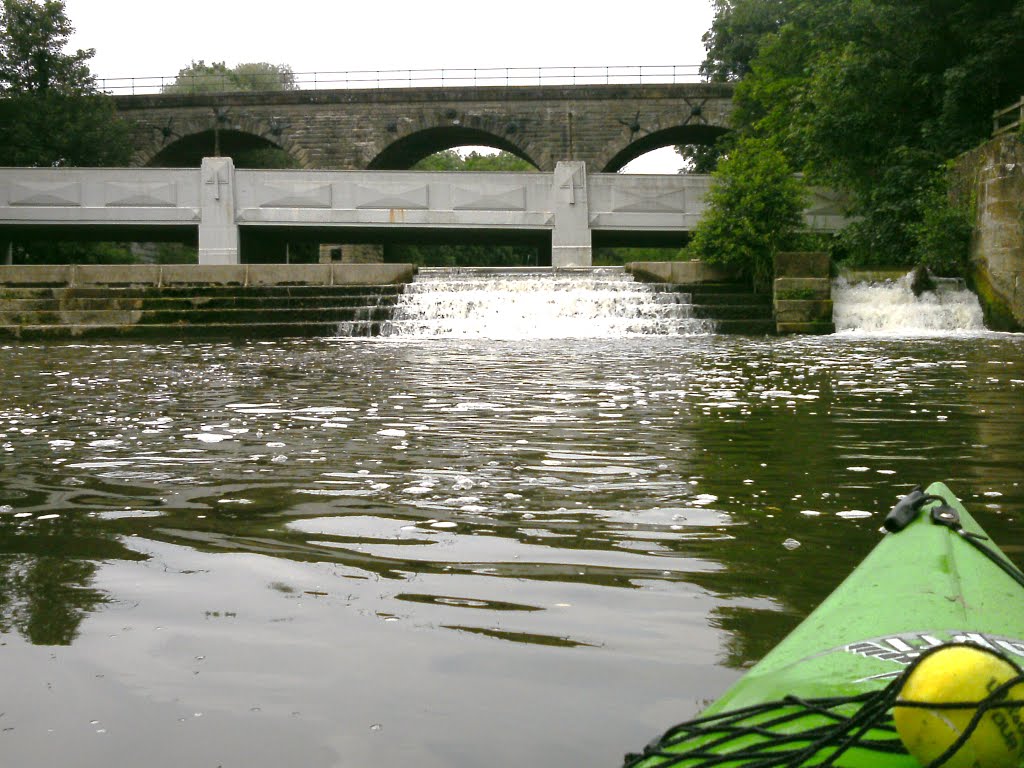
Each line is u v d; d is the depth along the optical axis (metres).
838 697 1.46
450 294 19.47
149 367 11.24
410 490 4.43
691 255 23.12
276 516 3.94
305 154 41.47
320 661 2.41
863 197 23.72
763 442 5.71
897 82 23.36
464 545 3.49
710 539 3.55
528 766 1.89
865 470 4.86
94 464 5.10
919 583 1.97
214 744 1.98
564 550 3.41
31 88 37.56
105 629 2.64
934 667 1.15
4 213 25.53
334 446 5.64
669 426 6.36
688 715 2.10
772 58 28.92
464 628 2.63
